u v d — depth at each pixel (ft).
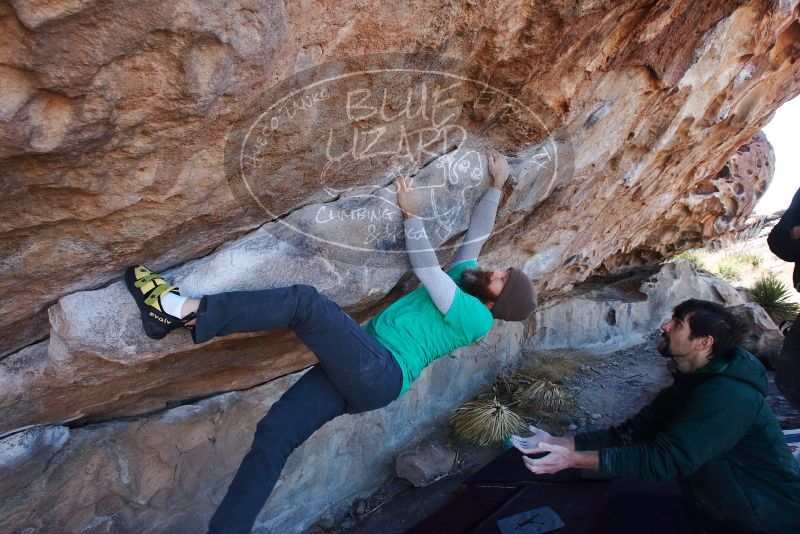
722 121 12.12
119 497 8.09
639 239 19.11
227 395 9.18
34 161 3.73
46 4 2.88
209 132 4.34
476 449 13.55
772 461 6.70
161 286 5.41
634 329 19.77
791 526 6.71
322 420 6.30
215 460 9.10
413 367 6.77
